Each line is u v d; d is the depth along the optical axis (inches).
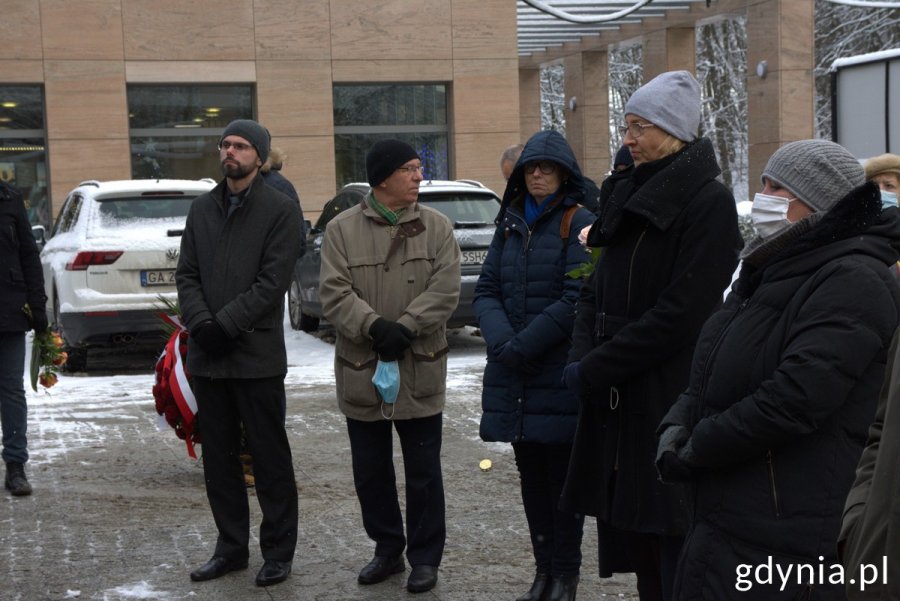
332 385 417.4
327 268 203.6
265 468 205.8
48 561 218.7
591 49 1002.1
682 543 152.6
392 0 752.3
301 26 738.8
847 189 123.7
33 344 280.8
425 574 200.4
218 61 727.7
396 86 768.3
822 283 117.9
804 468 118.8
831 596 117.8
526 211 195.9
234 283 205.3
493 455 301.7
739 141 1493.6
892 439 85.0
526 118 1136.8
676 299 147.9
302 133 743.7
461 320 462.3
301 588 203.5
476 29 766.5
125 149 714.8
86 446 320.2
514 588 201.0
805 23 790.5
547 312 183.5
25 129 706.8
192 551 224.7
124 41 710.5
